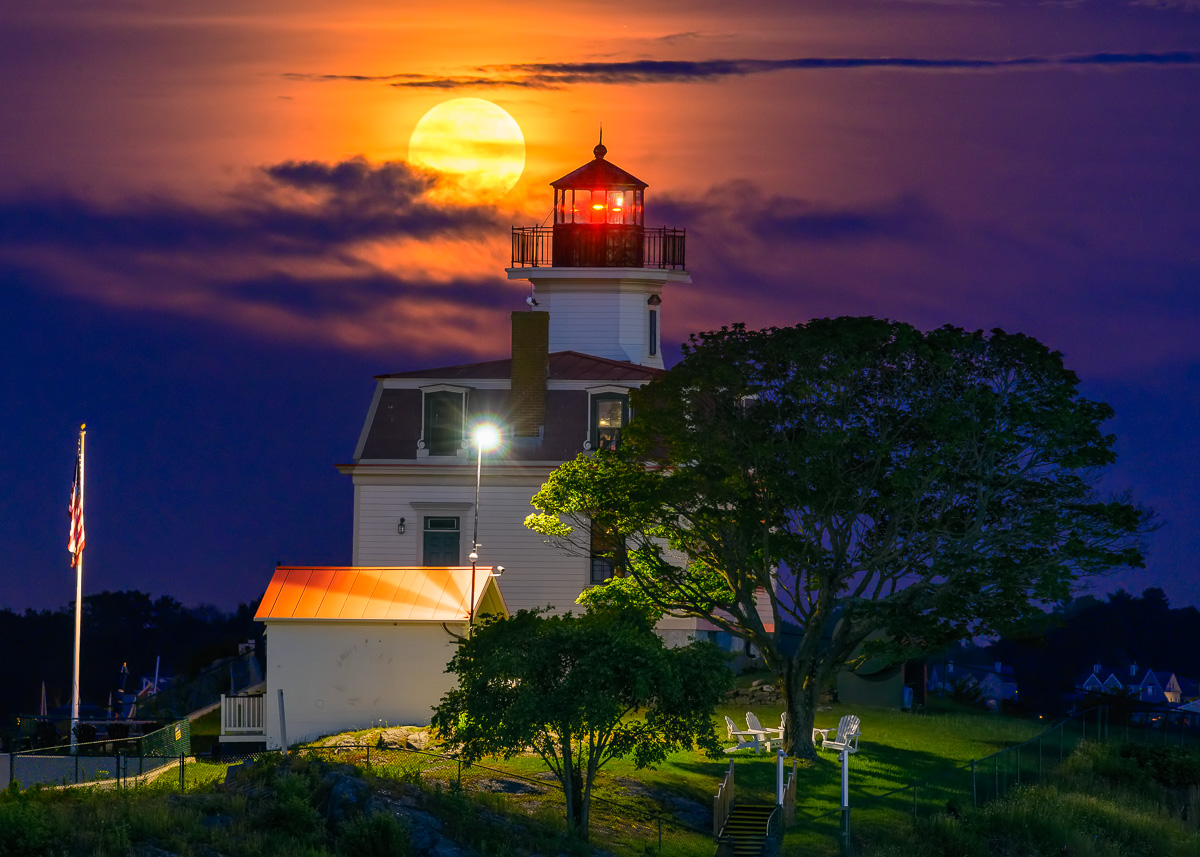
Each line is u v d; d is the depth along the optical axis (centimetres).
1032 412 6731
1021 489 6969
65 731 7612
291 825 4769
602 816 5669
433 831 4909
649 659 5362
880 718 7962
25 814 4356
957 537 6931
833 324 6794
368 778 5288
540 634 5516
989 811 6244
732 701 7994
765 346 6800
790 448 6712
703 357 6850
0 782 6156
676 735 5491
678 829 5700
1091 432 6838
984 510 6850
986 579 6675
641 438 6988
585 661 5312
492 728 5350
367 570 7362
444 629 6969
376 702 6962
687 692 5500
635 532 7819
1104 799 6912
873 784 6562
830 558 7031
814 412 6806
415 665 6975
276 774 5194
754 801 6138
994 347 6912
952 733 7681
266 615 6969
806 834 5797
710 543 7000
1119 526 6812
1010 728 7931
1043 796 6694
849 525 6875
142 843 4488
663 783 6184
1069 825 6303
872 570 6944
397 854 4691
